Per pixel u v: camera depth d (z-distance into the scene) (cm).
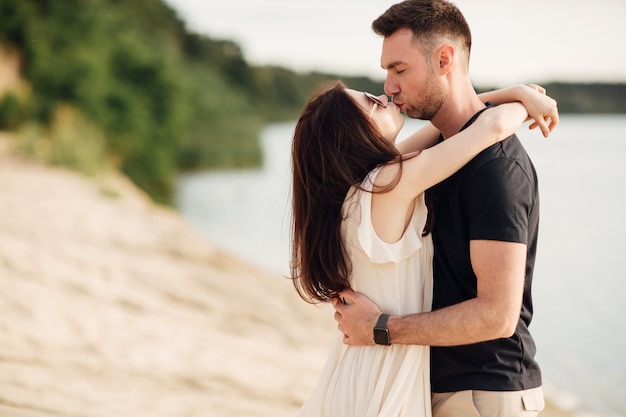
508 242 208
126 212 1230
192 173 3434
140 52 2952
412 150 266
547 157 4447
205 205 2262
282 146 5797
